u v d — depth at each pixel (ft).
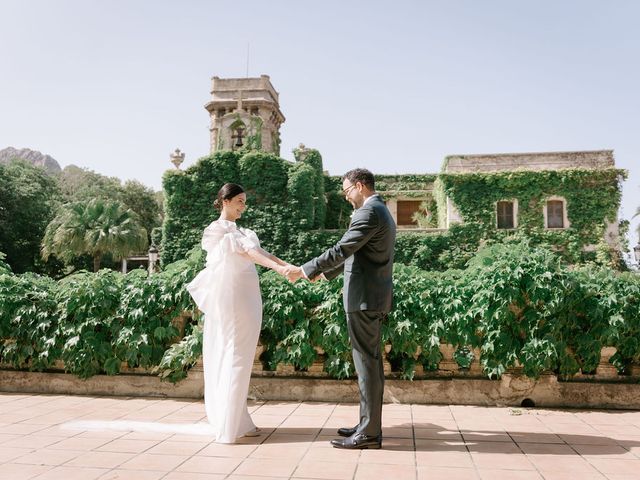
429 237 100.12
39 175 150.61
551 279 16.66
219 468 10.28
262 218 105.50
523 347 16.57
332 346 17.60
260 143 112.47
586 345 16.70
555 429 13.76
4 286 19.48
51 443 12.05
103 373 19.12
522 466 10.52
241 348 12.90
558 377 17.31
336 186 125.18
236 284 13.15
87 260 142.10
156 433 13.07
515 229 98.68
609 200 96.84
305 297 18.17
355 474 9.96
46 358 18.93
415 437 12.87
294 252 103.65
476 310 16.94
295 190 104.94
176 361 18.02
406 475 9.93
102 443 12.09
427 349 17.43
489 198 100.12
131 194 178.29
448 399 17.28
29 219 137.28
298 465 10.50
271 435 13.05
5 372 19.26
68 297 18.76
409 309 17.48
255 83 144.36
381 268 12.24
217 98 143.74
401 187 123.75
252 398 17.89
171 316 18.65
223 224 13.80
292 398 17.78
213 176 107.34
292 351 17.58
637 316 16.71
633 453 11.47
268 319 17.93
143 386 18.54
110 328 18.83
